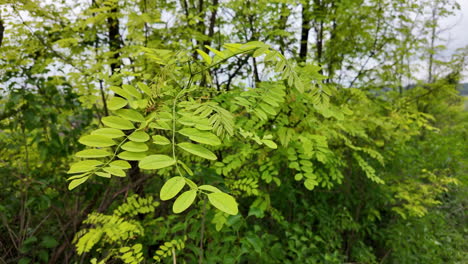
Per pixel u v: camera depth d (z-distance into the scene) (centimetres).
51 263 248
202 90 128
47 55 294
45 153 271
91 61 285
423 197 411
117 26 312
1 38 278
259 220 330
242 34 408
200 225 220
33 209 278
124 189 282
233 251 222
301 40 531
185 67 143
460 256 407
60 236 273
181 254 237
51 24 289
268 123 200
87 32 281
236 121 179
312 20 501
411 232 403
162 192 62
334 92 271
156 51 118
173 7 352
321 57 534
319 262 309
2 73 267
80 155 70
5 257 250
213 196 63
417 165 455
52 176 292
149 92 102
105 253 250
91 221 232
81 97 277
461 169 457
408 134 413
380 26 505
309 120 199
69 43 273
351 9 457
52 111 294
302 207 351
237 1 359
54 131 282
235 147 218
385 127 326
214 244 227
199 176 203
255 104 131
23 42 279
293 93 181
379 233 407
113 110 82
